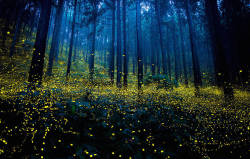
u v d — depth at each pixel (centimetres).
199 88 564
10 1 756
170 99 370
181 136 220
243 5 736
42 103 248
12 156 164
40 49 427
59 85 445
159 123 242
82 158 170
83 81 598
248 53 769
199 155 196
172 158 188
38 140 185
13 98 245
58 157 169
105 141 197
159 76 844
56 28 1178
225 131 238
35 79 397
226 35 836
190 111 301
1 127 189
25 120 203
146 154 188
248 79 630
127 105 304
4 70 534
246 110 310
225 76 535
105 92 414
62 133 198
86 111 238
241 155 194
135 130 225
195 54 723
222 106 341
